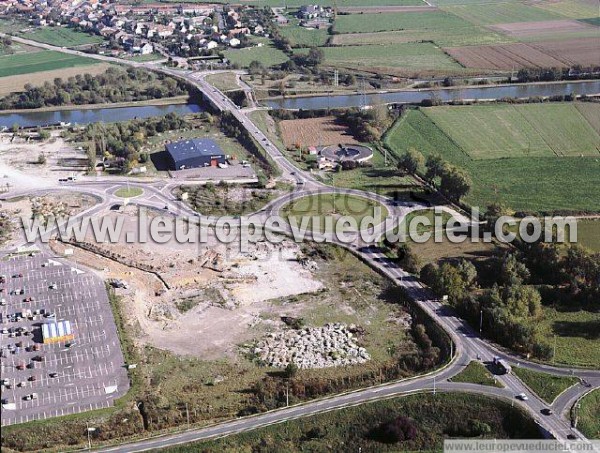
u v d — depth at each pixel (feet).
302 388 579.48
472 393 559.79
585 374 581.94
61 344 631.15
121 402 559.79
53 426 536.01
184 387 585.22
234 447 520.01
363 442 532.32
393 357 626.23
